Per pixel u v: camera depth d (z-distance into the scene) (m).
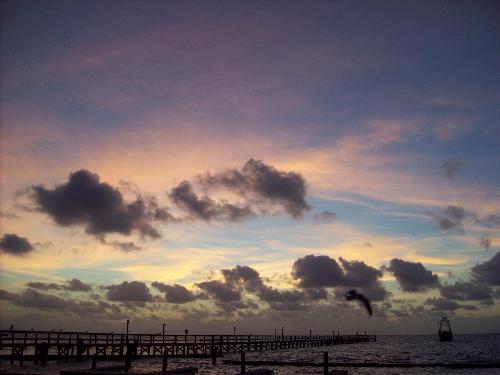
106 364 43.50
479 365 44.69
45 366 39.84
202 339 69.50
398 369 43.53
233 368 45.03
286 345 97.25
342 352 85.31
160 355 59.34
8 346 40.66
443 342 155.25
